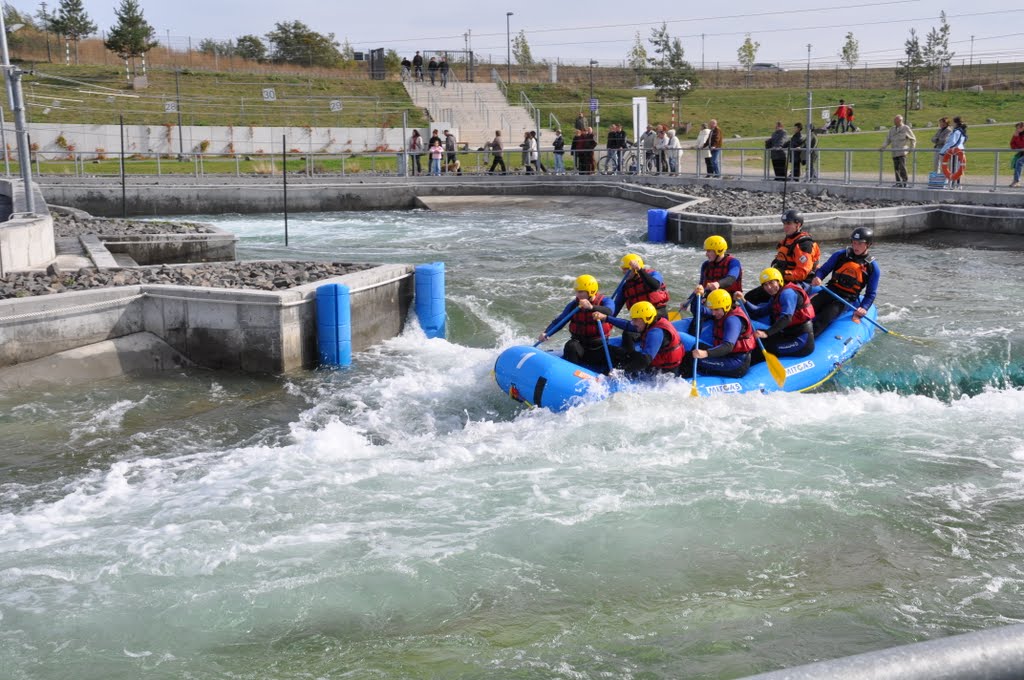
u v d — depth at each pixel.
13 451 9.31
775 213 22.34
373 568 6.86
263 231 27.38
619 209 29.59
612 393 9.87
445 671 5.66
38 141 42.94
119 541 7.33
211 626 6.16
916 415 9.92
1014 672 1.32
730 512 7.69
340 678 5.62
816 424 9.64
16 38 62.69
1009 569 6.77
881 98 62.56
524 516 7.67
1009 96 59.34
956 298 15.48
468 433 9.78
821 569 6.83
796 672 1.30
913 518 7.57
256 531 7.49
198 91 55.34
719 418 9.73
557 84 66.12
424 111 54.50
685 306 11.62
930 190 22.95
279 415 10.48
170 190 31.44
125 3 60.78
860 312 11.70
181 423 10.20
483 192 33.31
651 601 6.43
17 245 14.44
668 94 62.09
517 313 15.49
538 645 5.93
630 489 8.15
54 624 6.15
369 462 8.95
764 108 62.28
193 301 11.95
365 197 32.84
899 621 6.12
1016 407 10.15
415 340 13.63
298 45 70.88
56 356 11.35
